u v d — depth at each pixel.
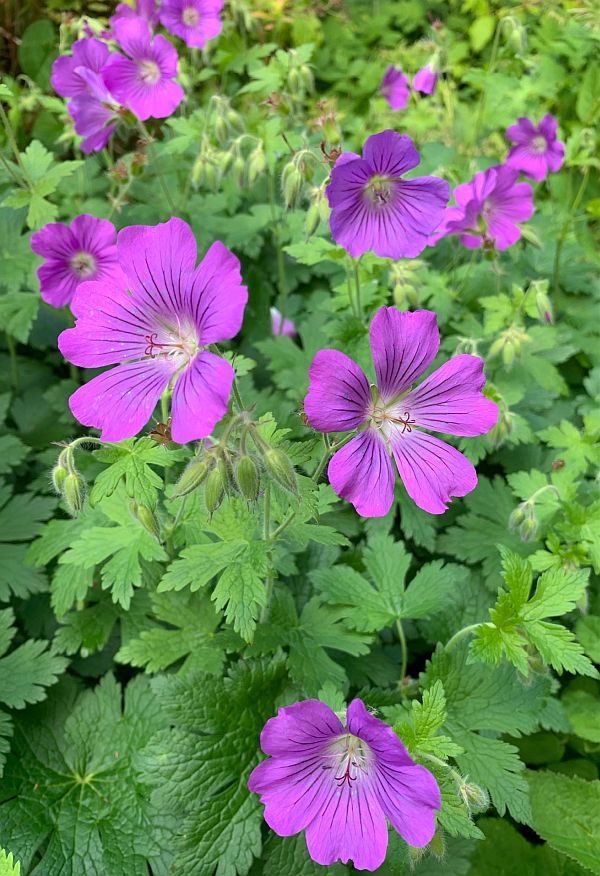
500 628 0.18
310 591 0.24
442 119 0.39
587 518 0.22
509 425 0.25
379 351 0.15
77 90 0.29
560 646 0.18
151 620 0.23
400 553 0.22
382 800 0.15
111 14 0.45
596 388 0.30
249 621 0.17
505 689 0.21
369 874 0.20
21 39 0.42
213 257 0.14
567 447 0.26
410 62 0.47
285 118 0.32
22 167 0.27
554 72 0.39
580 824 0.22
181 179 0.36
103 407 0.15
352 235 0.21
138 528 0.21
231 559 0.18
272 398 0.28
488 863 0.22
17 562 0.24
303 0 0.48
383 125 0.39
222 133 0.30
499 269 0.30
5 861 0.16
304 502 0.16
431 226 0.21
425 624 0.23
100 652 0.24
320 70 0.47
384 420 0.16
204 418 0.13
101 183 0.35
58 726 0.22
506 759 0.20
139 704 0.22
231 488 0.15
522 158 0.33
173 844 0.19
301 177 0.24
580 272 0.35
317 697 0.20
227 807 0.19
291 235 0.32
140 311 0.15
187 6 0.31
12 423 0.31
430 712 0.16
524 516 0.22
